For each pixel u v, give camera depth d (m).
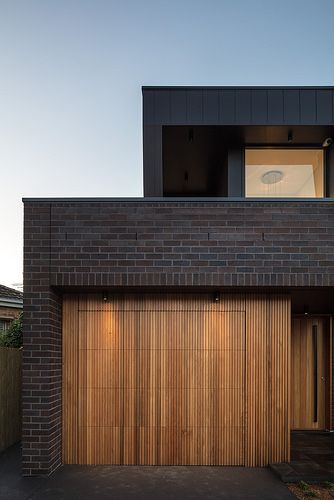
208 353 5.43
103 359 5.42
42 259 5.11
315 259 5.11
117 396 5.38
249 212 5.17
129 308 5.48
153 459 5.30
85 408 5.37
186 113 6.98
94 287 5.21
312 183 7.56
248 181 7.57
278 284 5.08
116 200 5.17
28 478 4.80
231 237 5.14
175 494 4.36
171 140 7.59
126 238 5.14
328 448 6.06
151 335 5.45
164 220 5.16
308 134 7.25
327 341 7.49
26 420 4.91
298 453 5.77
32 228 5.14
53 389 5.06
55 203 5.17
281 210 5.18
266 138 7.43
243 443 5.32
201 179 9.73
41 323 5.00
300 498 4.29
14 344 8.38
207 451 5.32
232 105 6.99
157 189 6.95
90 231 5.14
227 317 5.47
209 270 5.09
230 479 4.82
